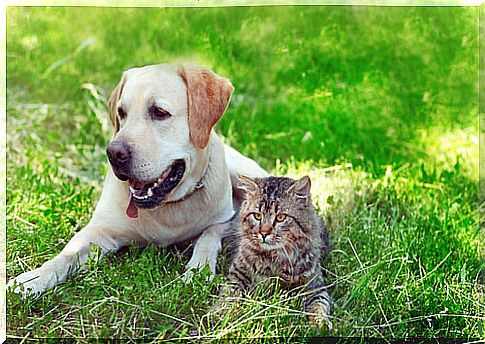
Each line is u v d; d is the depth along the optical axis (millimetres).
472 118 2639
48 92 2816
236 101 2760
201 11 3080
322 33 2979
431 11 2926
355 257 1975
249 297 1792
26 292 1810
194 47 2998
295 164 2486
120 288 1852
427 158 2508
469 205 2271
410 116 2670
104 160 2508
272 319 1752
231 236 2014
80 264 1896
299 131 2637
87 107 2742
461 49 2818
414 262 1973
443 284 1911
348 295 1845
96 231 1973
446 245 2045
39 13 3023
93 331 1737
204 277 1845
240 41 2988
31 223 2123
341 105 2703
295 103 2740
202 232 2033
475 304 1859
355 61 2871
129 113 1894
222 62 2934
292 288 1859
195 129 1915
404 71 2809
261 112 2721
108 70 2918
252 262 1859
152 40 3018
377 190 2293
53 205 2193
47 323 1776
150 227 1984
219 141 2057
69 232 2092
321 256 1955
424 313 1817
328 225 2111
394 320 1797
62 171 2418
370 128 2625
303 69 2881
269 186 1869
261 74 2881
